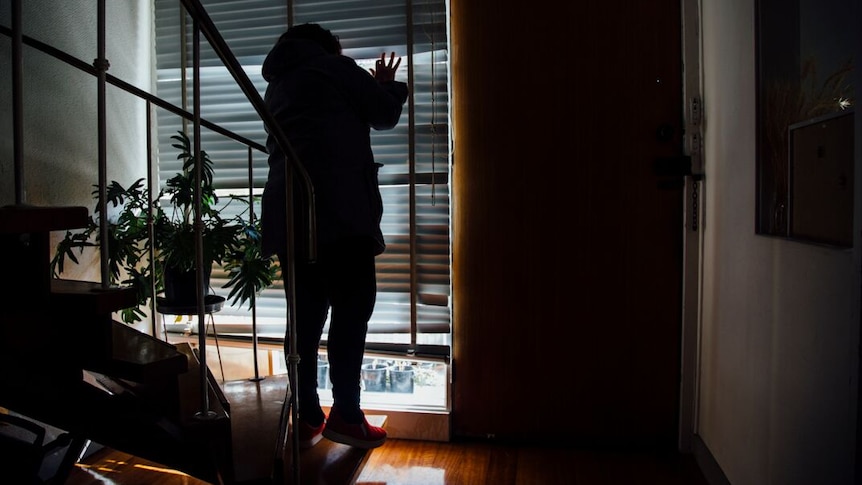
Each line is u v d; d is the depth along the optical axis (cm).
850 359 104
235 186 276
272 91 192
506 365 256
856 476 101
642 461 239
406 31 256
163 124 281
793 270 143
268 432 176
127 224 230
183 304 226
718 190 211
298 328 189
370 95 186
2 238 107
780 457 151
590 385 252
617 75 243
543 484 220
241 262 236
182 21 275
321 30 199
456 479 225
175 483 218
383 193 262
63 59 146
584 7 244
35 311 109
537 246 251
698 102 234
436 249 259
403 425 262
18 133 105
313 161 177
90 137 240
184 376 170
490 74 250
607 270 248
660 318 246
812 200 133
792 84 144
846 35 116
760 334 167
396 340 267
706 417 227
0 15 197
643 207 244
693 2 234
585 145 246
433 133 256
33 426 162
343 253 182
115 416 136
